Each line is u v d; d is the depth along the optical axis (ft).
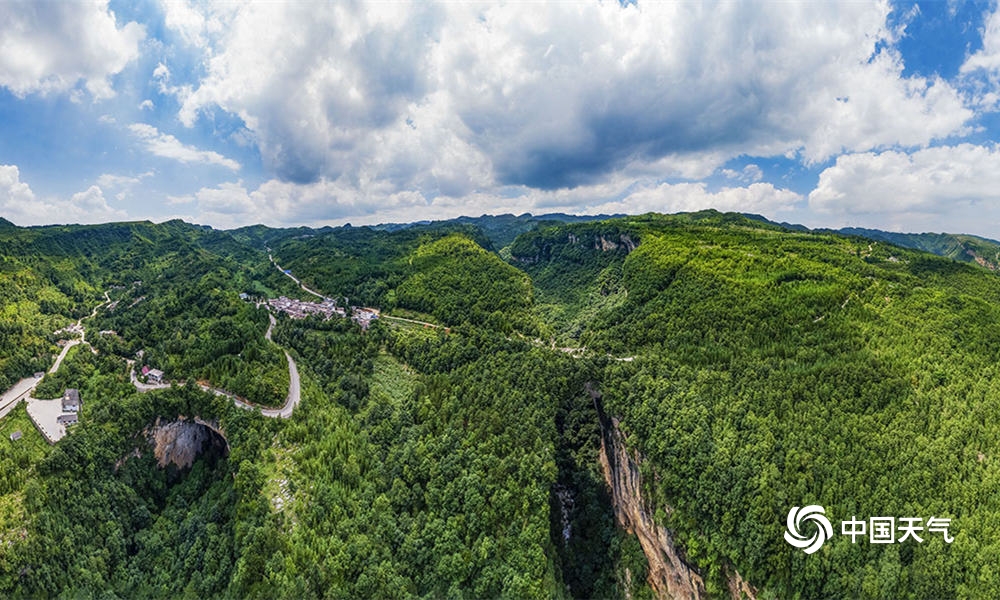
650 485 439.63
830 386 420.77
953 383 407.23
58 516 371.56
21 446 416.87
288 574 333.21
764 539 356.18
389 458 454.81
